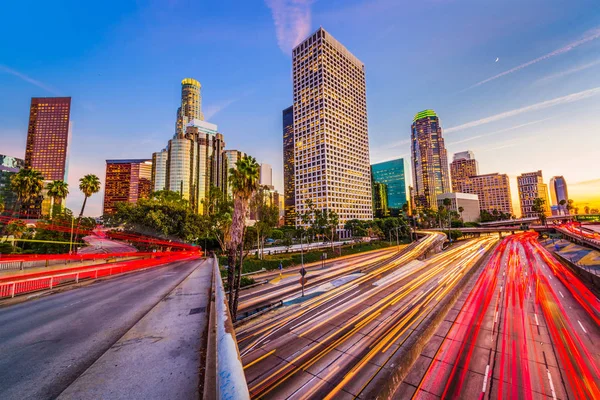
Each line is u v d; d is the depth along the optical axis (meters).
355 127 156.62
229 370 2.67
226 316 5.04
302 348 17.36
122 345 5.78
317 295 31.70
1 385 4.29
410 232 114.62
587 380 14.56
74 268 25.92
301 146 147.12
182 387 3.88
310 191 140.00
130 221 49.75
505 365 16.02
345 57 155.62
